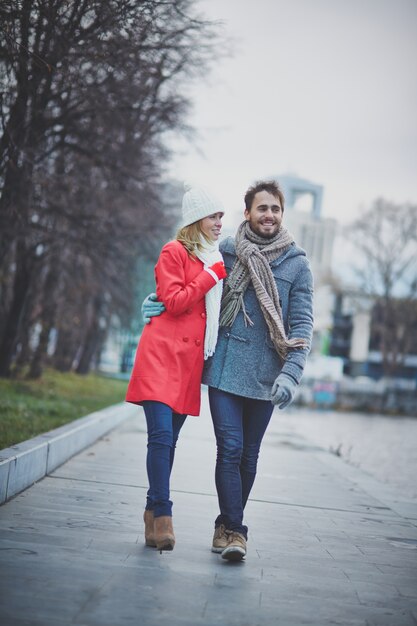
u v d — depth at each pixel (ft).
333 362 204.85
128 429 46.44
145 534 15.10
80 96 39.78
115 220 56.29
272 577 13.61
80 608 10.80
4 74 32.53
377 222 177.99
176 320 14.78
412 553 17.13
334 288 205.87
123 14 32.63
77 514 17.74
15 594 11.18
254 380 14.90
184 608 11.27
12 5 27.89
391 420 135.95
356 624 11.28
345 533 18.97
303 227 304.30
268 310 14.65
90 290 72.69
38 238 49.55
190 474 27.76
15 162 36.60
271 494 24.80
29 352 84.43
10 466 18.78
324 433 82.69
